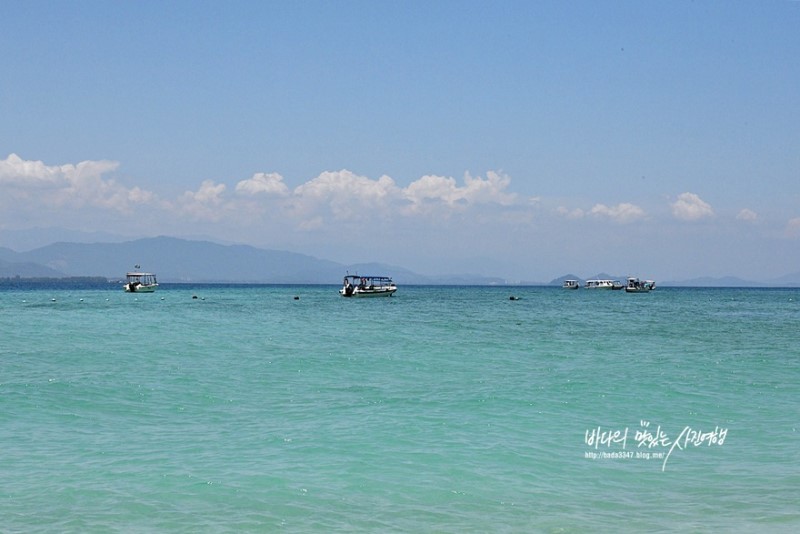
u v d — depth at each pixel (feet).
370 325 209.15
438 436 65.87
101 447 61.67
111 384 94.02
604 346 147.54
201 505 46.91
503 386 94.17
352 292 463.42
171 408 79.20
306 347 142.72
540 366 114.93
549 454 60.13
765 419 74.54
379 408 79.05
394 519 44.73
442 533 42.39
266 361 119.75
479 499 48.65
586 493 50.16
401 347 143.33
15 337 160.97
